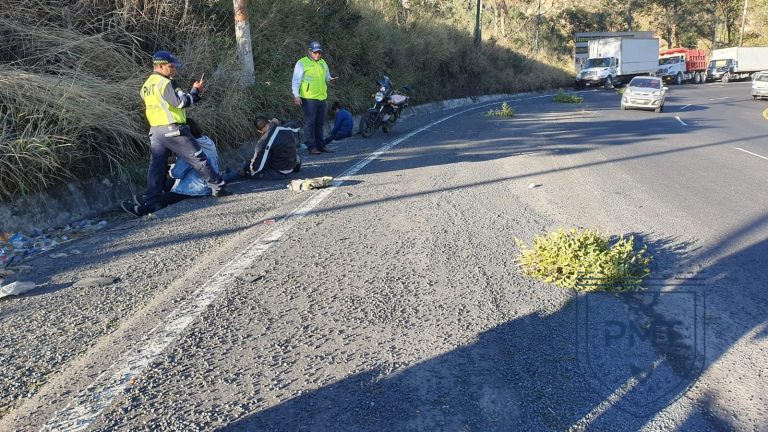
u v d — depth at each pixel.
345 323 3.58
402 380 2.95
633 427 2.60
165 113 6.29
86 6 8.53
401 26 23.50
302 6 14.49
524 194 7.34
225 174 8.19
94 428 2.53
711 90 39.03
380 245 5.14
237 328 3.49
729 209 6.70
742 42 68.62
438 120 18.28
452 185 7.81
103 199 6.55
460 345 3.31
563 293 4.05
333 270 4.50
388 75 19.80
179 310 3.73
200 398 2.77
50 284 4.24
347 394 2.82
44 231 5.70
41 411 2.66
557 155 10.76
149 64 8.92
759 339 3.41
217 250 5.00
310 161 9.80
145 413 2.64
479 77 32.66
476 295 4.02
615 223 5.99
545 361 3.14
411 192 7.34
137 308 3.80
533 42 48.44
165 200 6.72
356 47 16.95
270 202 6.76
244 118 9.77
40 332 3.46
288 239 5.30
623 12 62.75
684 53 49.84
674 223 6.02
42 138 5.82
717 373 3.04
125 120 7.00
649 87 22.62
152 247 5.10
